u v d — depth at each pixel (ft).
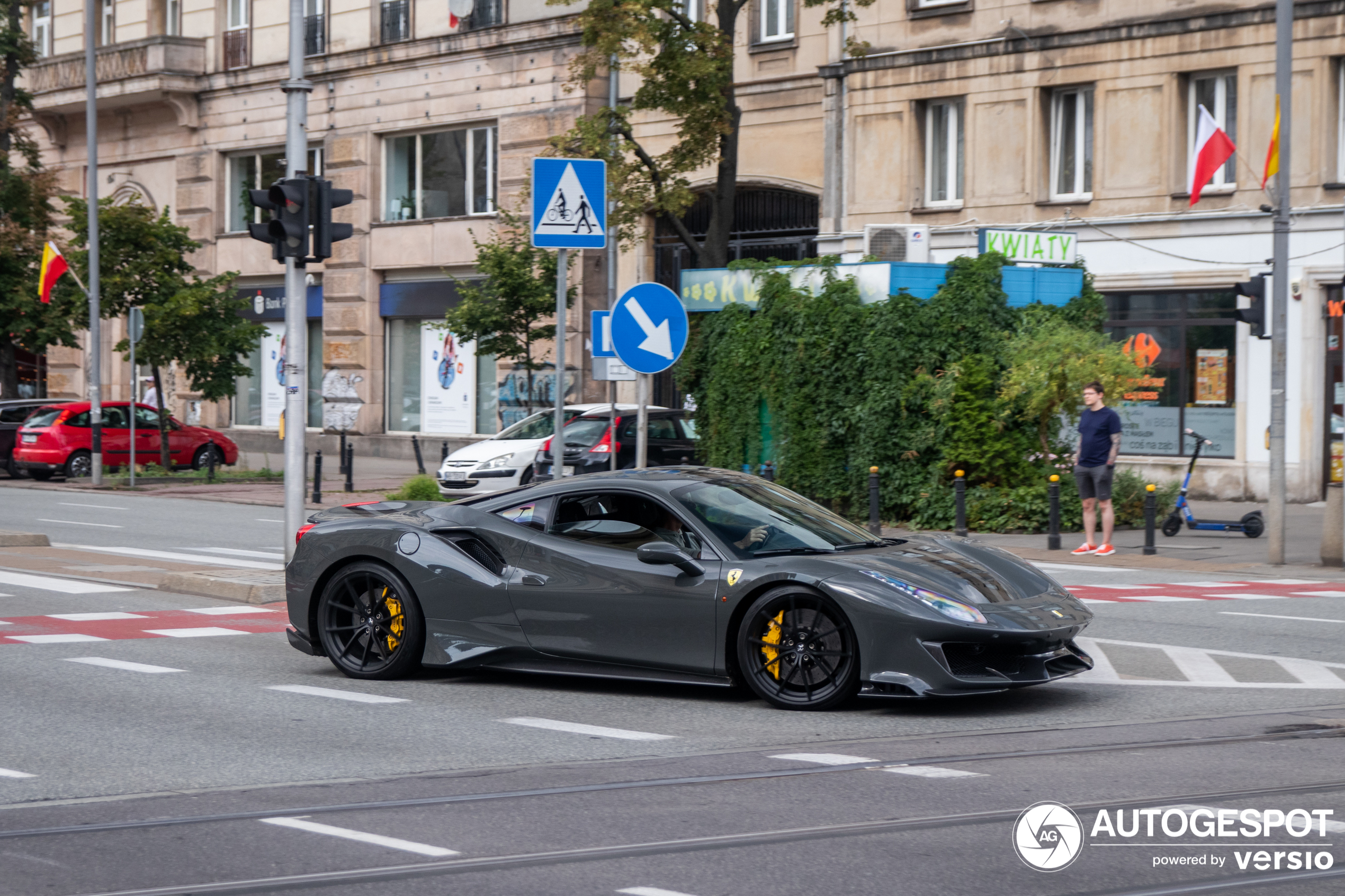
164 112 140.56
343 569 30.32
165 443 102.27
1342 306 52.95
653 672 27.37
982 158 86.94
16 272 119.34
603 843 17.71
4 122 124.36
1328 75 74.23
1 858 17.33
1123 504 66.39
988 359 66.08
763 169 98.12
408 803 19.80
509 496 29.76
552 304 87.76
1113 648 33.65
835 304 69.10
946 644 25.11
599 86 108.78
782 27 97.25
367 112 123.65
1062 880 16.07
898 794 19.93
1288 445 76.33
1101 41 81.82
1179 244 79.56
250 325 102.42
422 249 119.96
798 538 27.81
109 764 22.40
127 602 42.34
